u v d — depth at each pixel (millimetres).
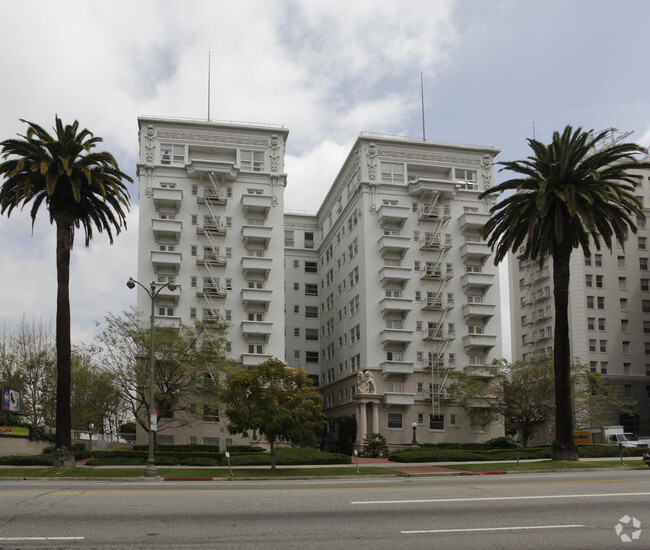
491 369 61281
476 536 12859
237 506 16266
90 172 37656
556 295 39781
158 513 15031
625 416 84188
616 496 18406
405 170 73438
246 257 68000
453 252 72688
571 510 15836
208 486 22844
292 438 34062
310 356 89312
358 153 74000
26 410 65500
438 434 67750
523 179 39812
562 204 38531
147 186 68062
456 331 70812
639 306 88750
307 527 13570
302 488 21500
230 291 68375
